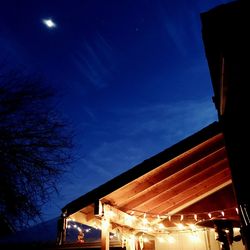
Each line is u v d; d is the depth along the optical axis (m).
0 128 8.27
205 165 7.47
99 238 13.63
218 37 4.23
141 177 6.37
